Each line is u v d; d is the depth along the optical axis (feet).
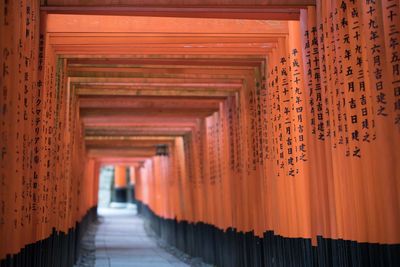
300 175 22.26
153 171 81.20
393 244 15.78
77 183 43.29
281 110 23.95
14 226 15.72
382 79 16.01
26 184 17.76
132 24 23.02
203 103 39.81
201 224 45.29
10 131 15.28
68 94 31.53
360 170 17.30
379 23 16.17
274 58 24.95
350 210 17.84
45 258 23.26
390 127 15.83
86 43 24.00
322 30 19.84
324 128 19.83
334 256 19.17
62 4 20.77
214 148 41.19
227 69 30.58
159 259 46.80
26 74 17.48
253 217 30.27
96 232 78.28
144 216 99.55
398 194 15.60
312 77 20.98
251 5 21.11
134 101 38.63
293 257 22.77
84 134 49.65
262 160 28.37
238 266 33.50
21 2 16.57
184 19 23.31
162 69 30.27
